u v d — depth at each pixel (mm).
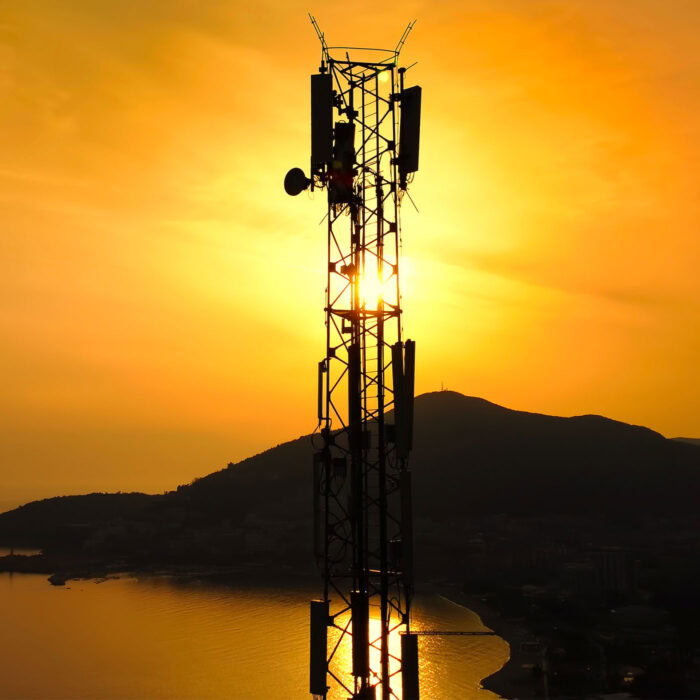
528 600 165125
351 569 30188
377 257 30953
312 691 29562
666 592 165000
